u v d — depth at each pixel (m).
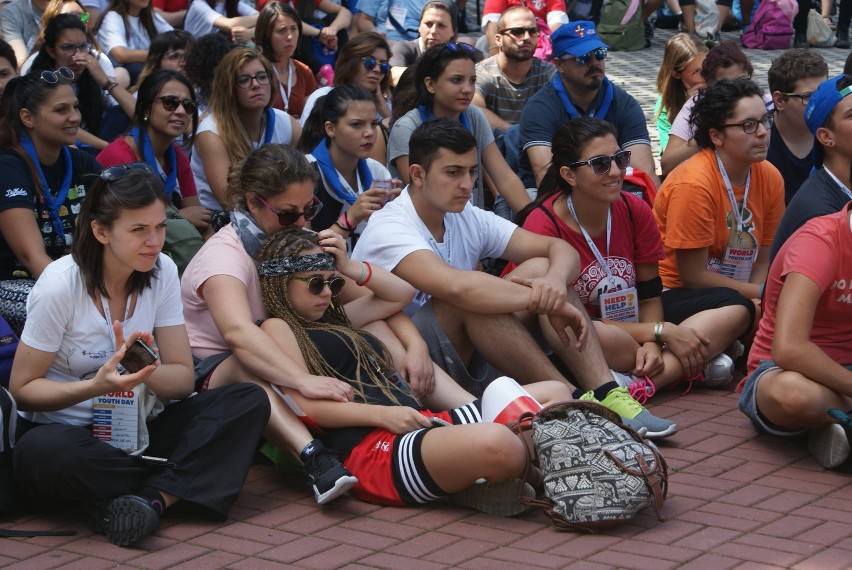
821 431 12.60
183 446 11.22
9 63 18.62
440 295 13.27
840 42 38.81
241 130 18.34
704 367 15.29
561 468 10.94
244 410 11.37
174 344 11.74
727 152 16.08
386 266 13.57
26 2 23.62
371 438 11.74
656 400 15.00
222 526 11.23
